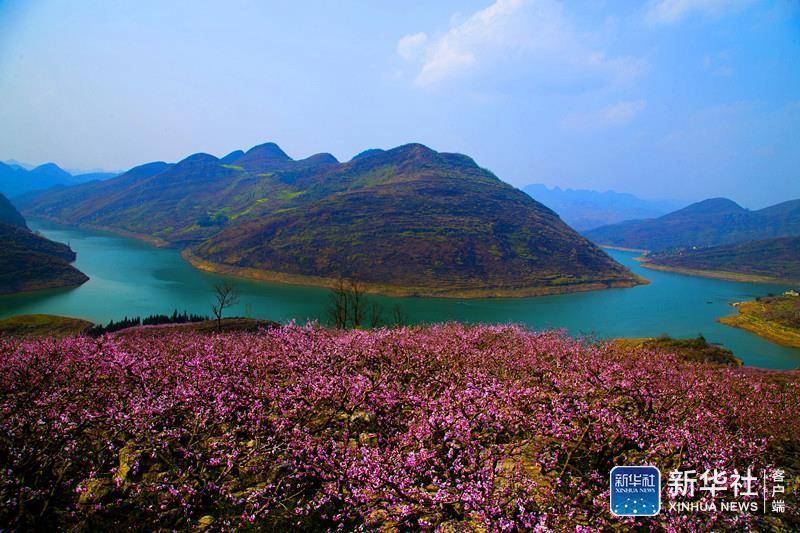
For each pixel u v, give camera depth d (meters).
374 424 10.02
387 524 7.30
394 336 16.31
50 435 7.98
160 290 142.75
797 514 7.71
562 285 181.88
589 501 7.70
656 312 142.50
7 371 10.97
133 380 11.23
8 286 131.88
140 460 8.20
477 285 169.25
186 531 6.95
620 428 8.98
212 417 9.52
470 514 7.27
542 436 9.08
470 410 9.40
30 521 6.73
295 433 9.02
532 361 13.84
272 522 7.25
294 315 112.56
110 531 6.81
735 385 13.73
